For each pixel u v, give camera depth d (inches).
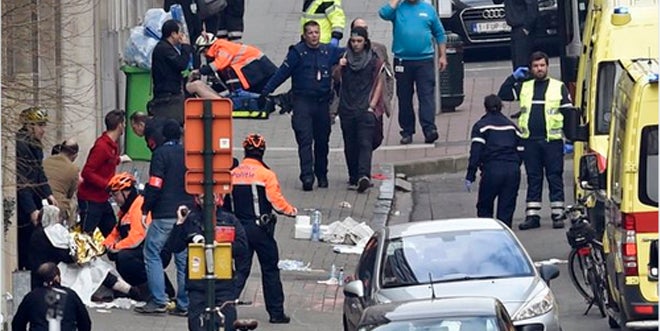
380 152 3880.4
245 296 2847.0
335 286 2915.8
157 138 2719.0
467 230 2425.0
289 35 4945.9
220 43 3882.9
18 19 2431.1
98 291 2689.5
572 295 2780.5
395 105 4269.2
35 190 2605.8
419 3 3882.9
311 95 3499.0
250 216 2603.3
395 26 3890.3
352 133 3513.8
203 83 3720.5
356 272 2481.5
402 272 2340.1
